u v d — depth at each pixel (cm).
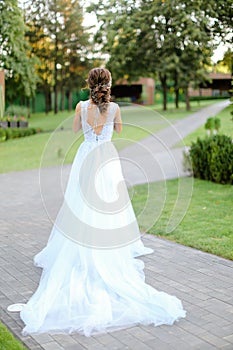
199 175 977
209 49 1472
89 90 401
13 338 321
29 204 823
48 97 3016
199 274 462
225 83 1977
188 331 338
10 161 1399
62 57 2406
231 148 917
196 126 1495
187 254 527
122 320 351
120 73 2012
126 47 1852
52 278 382
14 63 2189
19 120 2067
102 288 380
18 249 556
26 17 2394
